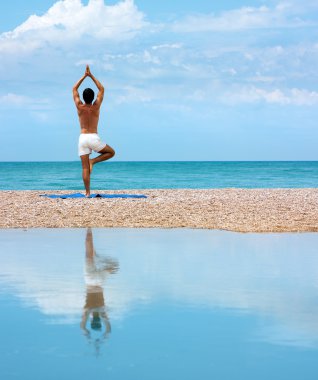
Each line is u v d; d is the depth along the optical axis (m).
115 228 10.34
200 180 39.94
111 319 4.26
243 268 6.40
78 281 5.63
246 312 4.47
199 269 6.34
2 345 3.66
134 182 36.88
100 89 15.47
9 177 45.06
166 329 4.00
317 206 13.70
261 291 5.22
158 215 11.97
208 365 3.32
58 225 10.66
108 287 5.37
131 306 4.65
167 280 5.70
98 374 3.18
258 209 12.99
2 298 4.91
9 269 6.30
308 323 4.16
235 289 5.29
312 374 3.19
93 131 15.52
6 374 3.18
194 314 4.41
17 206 13.48
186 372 3.22
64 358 3.42
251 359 3.42
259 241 8.68
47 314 4.40
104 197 15.78
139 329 4.00
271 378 3.14
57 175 50.06
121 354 3.49
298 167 82.19
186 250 7.75
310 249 7.88
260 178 43.16
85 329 3.99
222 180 39.69
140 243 8.41
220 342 3.72
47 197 15.83
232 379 3.12
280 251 7.68
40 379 3.11
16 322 4.17
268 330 3.98
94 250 7.73
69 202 14.27
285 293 5.15
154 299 4.89
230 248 7.95
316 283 5.59
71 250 7.71
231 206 13.54
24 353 3.51
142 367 3.28
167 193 17.67
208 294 5.09
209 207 13.31
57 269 6.30
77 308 4.58
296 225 10.62
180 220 11.28
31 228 10.34
